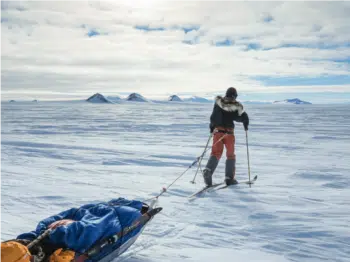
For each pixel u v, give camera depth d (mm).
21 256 2229
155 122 30062
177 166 9375
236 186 6648
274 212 4938
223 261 3318
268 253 3521
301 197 5793
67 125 26250
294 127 23922
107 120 33594
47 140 15734
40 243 2605
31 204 5473
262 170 8703
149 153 11633
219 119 6453
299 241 3844
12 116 42281
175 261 3311
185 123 28219
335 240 3861
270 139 16266
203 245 3736
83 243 2693
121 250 3211
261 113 56156
